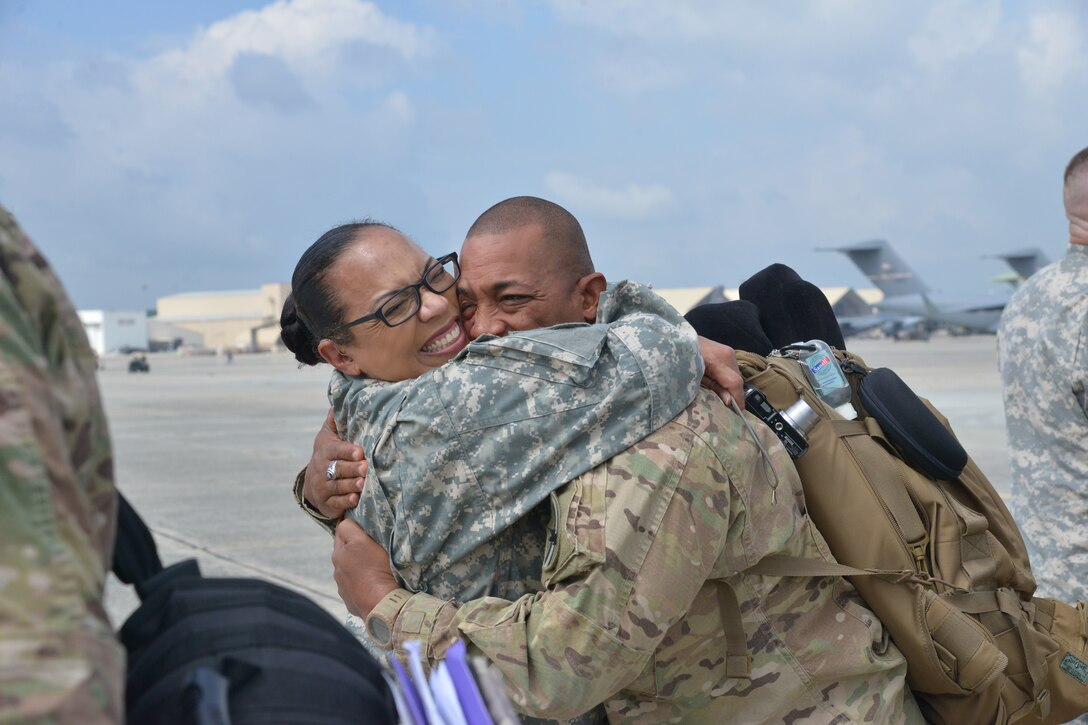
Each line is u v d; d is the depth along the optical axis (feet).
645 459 4.49
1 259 2.27
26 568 2.01
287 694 2.87
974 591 5.45
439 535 4.66
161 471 37.45
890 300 252.01
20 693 1.92
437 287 5.41
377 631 4.79
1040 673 5.54
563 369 4.57
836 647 4.99
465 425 4.57
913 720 5.39
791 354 6.30
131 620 3.15
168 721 2.74
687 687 4.87
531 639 4.40
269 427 58.65
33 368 2.17
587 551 4.37
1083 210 9.64
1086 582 9.66
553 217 5.41
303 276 5.29
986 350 171.42
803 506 5.27
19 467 2.05
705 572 4.56
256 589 3.18
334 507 5.04
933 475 5.75
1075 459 9.64
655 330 4.68
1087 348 9.45
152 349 442.09
